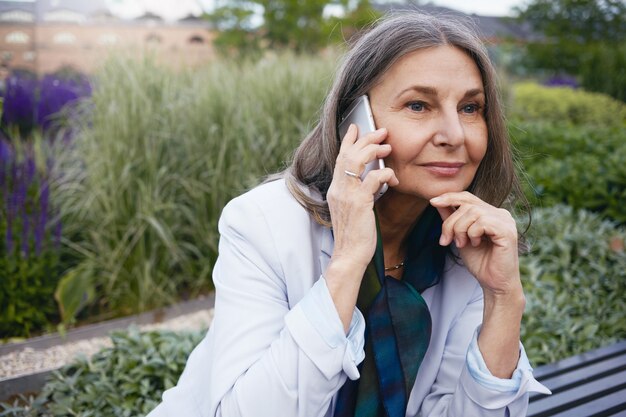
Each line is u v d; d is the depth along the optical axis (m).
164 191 3.60
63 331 2.91
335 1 12.66
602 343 2.68
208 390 1.22
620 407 1.89
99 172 3.50
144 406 2.09
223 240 1.25
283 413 1.04
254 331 1.14
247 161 3.80
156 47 4.32
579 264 3.38
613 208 4.15
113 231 3.39
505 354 1.21
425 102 1.13
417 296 1.25
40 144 3.76
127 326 3.10
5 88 4.68
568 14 18.31
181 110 3.91
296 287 1.20
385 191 1.17
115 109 3.57
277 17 12.53
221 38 12.02
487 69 1.16
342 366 1.06
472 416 1.22
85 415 2.05
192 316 3.28
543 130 6.10
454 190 1.17
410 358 1.23
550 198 4.36
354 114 1.20
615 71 12.84
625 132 6.23
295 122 4.10
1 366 2.60
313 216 1.23
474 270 1.23
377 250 1.20
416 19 1.17
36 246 3.09
